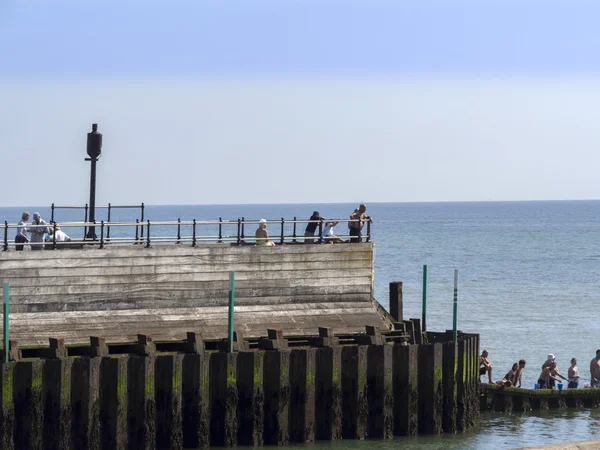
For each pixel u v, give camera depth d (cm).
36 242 6644
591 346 11638
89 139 7456
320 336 6731
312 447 6469
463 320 13662
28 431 5797
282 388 6412
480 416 7875
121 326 6612
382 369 6725
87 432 5891
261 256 7156
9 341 5956
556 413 8144
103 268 6644
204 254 6969
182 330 6762
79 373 5906
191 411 6222
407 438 6819
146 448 6022
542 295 16975
